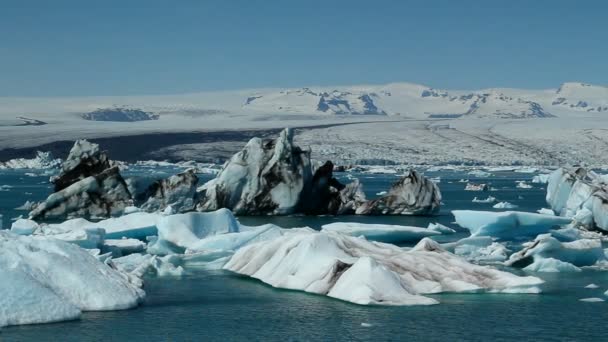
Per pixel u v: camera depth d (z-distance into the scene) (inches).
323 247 1065.5
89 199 2039.9
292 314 860.6
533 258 1224.8
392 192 2289.6
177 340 746.2
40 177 4945.9
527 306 912.3
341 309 887.7
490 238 1441.9
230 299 948.0
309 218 2142.0
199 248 1332.4
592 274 1167.0
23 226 1459.2
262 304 917.2
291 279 1032.2
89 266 888.3
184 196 2123.5
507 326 809.5
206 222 1438.2
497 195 3368.6
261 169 2204.7
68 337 733.9
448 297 961.5
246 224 1946.4
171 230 1390.3
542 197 3216.0
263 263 1133.1
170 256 1264.8
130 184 2117.4
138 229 1563.7
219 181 2181.3
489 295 979.3
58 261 855.1
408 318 841.5
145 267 1158.3
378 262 1029.8
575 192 1852.9
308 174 2251.5
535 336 772.6
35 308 776.9
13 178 4768.7
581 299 952.9
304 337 762.8
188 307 895.7
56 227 1488.7
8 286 776.3
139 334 764.0
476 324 816.3
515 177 5861.2
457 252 1364.4
